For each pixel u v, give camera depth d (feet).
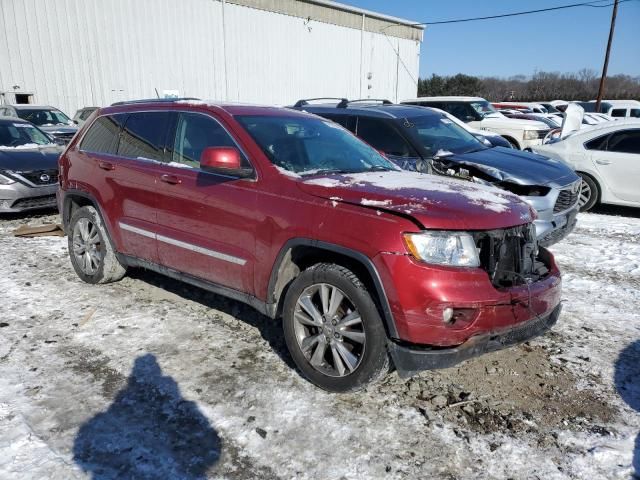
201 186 12.43
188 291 16.08
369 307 9.69
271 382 11.00
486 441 9.27
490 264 9.70
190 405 10.13
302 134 13.44
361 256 9.61
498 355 12.36
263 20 83.35
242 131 12.32
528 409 10.24
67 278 17.20
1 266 18.39
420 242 9.24
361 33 101.40
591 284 17.57
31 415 9.70
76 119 59.26
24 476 8.13
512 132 45.03
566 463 8.75
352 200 10.10
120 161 14.84
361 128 22.24
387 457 8.79
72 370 11.33
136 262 14.84
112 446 8.92
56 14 61.62
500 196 11.18
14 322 13.70
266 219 11.07
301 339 10.89
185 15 73.15
